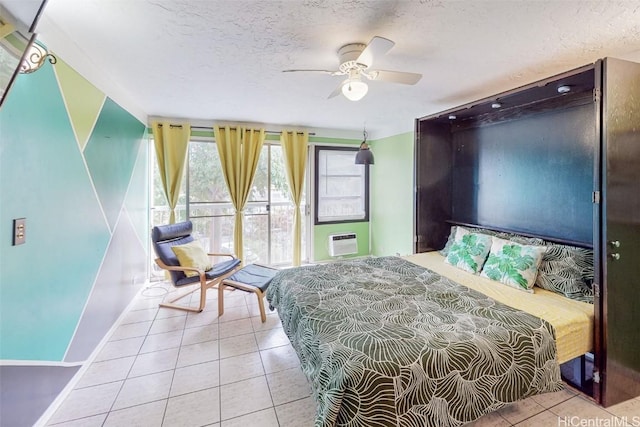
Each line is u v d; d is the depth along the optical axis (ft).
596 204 5.89
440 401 4.56
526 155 9.34
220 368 7.41
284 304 7.54
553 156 8.59
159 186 13.74
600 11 5.18
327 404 4.34
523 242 8.68
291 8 5.16
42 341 5.60
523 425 5.59
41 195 5.57
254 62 7.45
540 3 4.96
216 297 12.09
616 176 5.82
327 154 16.53
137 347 8.32
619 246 5.93
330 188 16.71
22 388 5.07
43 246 5.64
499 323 5.66
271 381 6.93
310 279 8.19
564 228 8.38
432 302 6.68
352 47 6.42
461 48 6.64
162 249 10.96
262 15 5.37
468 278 8.55
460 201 11.76
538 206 9.03
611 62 5.70
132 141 10.91
